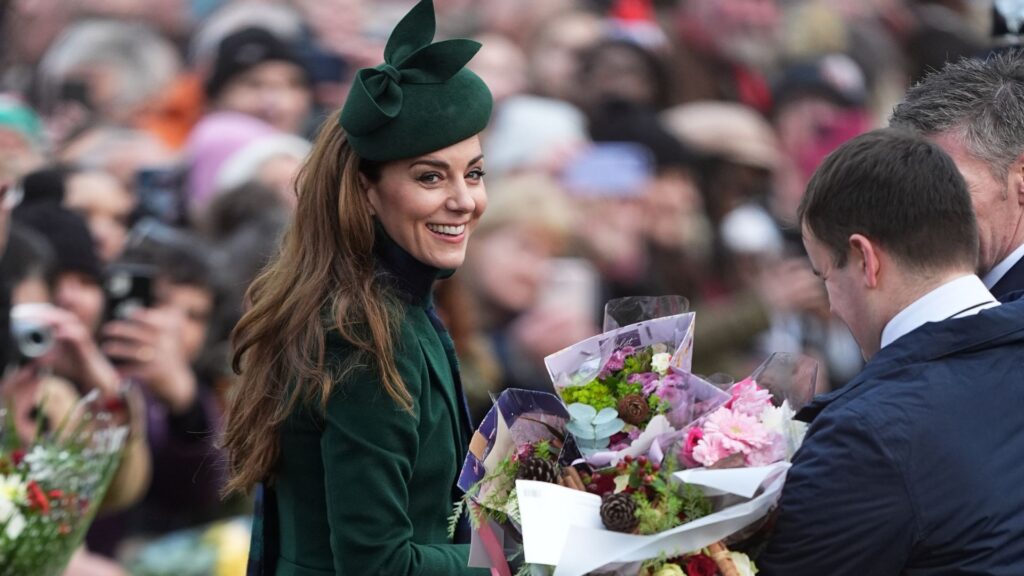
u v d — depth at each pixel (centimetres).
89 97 1877
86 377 1338
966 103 893
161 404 1430
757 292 1852
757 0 2233
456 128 835
